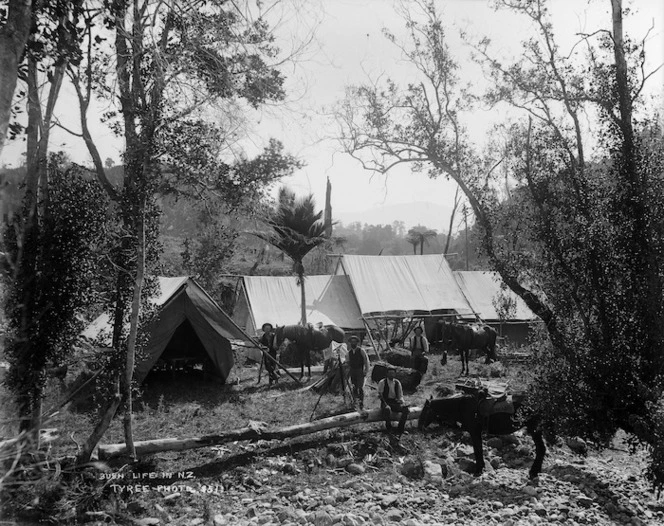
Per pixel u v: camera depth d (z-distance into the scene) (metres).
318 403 12.45
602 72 9.05
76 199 8.14
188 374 16.78
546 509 7.64
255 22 8.00
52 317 7.65
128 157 8.15
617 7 9.39
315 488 8.39
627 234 8.38
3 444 5.20
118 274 8.38
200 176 8.24
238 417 11.73
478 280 26.89
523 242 10.18
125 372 8.07
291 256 20.98
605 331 8.39
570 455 10.65
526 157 9.34
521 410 9.08
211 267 21.12
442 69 15.62
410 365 17.22
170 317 14.10
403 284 24.58
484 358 20.80
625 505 7.97
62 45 6.55
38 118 7.83
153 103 7.93
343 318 23.42
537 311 9.79
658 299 8.05
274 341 16.39
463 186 13.48
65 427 9.77
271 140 8.53
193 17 7.86
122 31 7.12
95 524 6.70
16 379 7.04
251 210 8.89
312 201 20.73
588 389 8.40
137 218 7.96
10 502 6.22
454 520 7.30
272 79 8.44
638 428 7.86
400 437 10.67
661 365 7.97
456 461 9.95
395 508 7.61
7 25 4.94
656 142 8.70
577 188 8.97
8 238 7.00
